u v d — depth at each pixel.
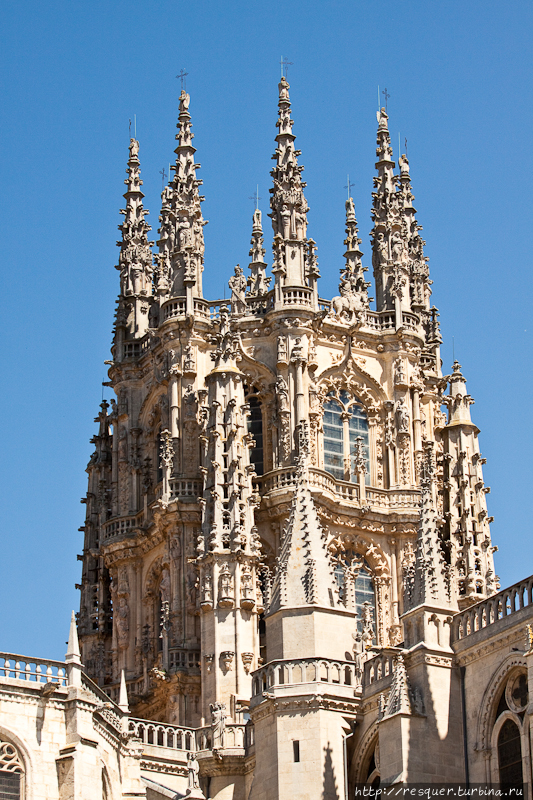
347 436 97.19
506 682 64.25
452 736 65.69
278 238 97.56
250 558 85.88
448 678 66.56
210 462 88.12
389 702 66.50
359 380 98.31
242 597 84.88
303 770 70.06
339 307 98.44
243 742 79.75
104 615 100.19
